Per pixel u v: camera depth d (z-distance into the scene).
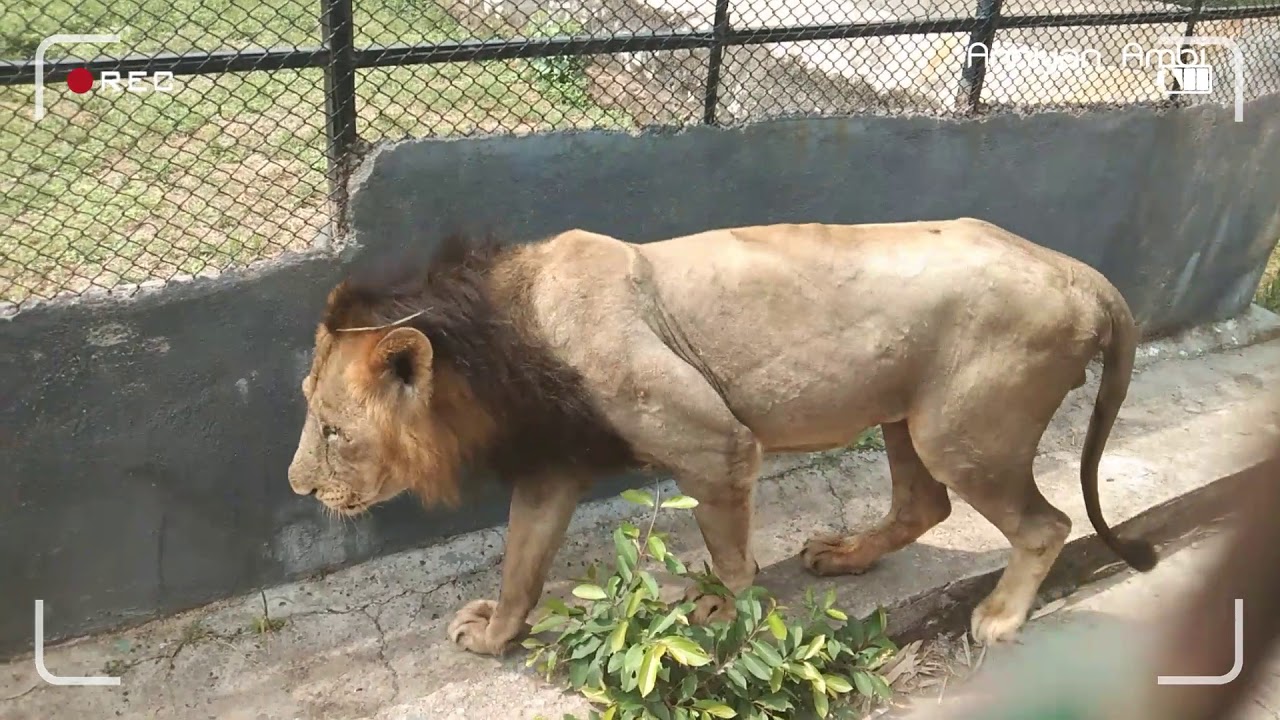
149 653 3.70
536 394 3.29
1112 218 5.56
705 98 4.32
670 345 3.36
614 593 3.36
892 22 4.59
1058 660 3.81
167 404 3.59
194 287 3.51
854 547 4.13
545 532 3.55
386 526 4.14
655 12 4.88
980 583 4.16
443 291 3.29
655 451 3.37
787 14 5.31
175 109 4.70
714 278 3.37
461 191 3.87
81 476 3.54
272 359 3.71
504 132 3.93
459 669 3.70
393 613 3.94
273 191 4.34
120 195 4.21
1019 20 4.89
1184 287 6.05
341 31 3.54
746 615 3.37
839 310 3.35
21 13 4.21
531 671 3.70
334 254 3.71
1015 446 3.48
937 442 3.48
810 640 3.52
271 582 3.99
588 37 3.94
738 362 3.38
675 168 4.26
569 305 3.28
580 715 3.49
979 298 3.32
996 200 5.13
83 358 3.41
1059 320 3.33
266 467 3.83
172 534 3.75
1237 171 5.90
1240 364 5.99
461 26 5.03
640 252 3.43
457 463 3.44
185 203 4.23
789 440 3.57
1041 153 5.15
